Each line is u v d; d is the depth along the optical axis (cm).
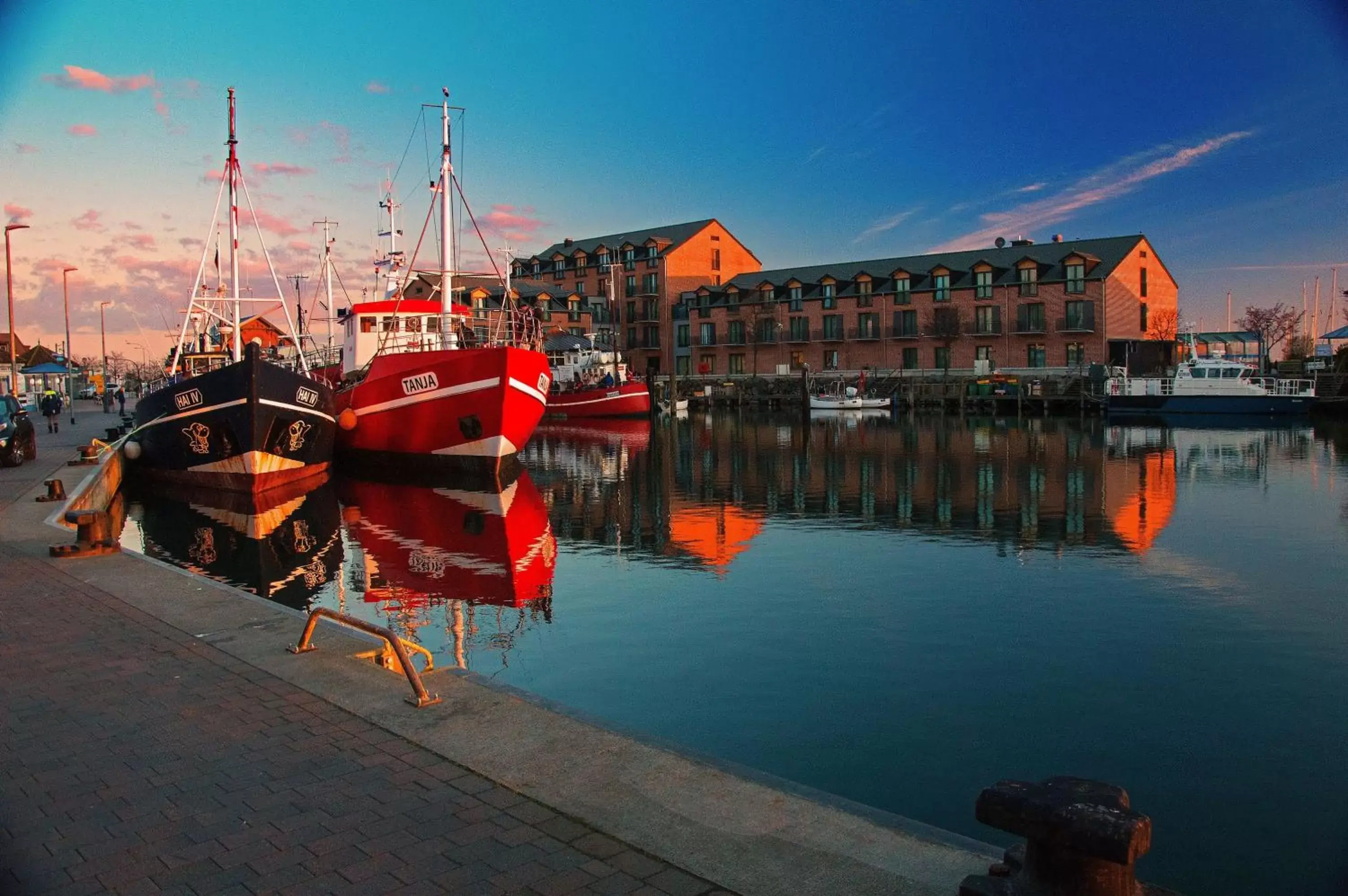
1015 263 6731
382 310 3192
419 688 586
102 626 786
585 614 1175
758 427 5462
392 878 378
